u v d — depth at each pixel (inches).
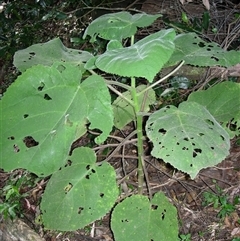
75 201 39.0
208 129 35.3
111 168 39.8
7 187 54.1
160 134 34.9
